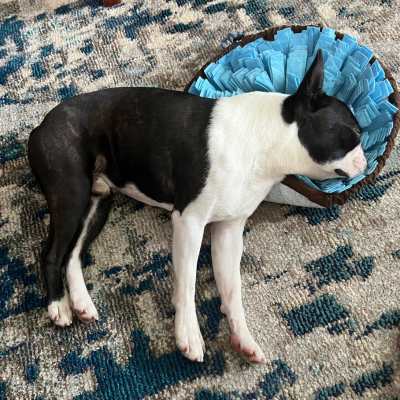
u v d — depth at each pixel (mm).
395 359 1145
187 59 1722
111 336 1220
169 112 1224
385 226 1344
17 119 1611
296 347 1179
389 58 1645
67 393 1146
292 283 1274
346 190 1259
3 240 1371
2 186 1473
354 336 1184
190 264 1187
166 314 1244
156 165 1232
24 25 1871
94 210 1348
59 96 1658
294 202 1362
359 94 1370
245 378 1147
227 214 1230
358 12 1777
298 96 1162
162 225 1387
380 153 1269
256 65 1442
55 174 1224
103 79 1692
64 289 1260
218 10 1840
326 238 1338
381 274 1268
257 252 1330
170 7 1867
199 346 1164
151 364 1177
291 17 1795
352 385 1120
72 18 1877
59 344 1211
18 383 1161
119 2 1900
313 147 1182
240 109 1215
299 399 1113
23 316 1250
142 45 1773
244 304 1249
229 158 1173
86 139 1262
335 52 1428
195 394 1134
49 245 1244
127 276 1310
